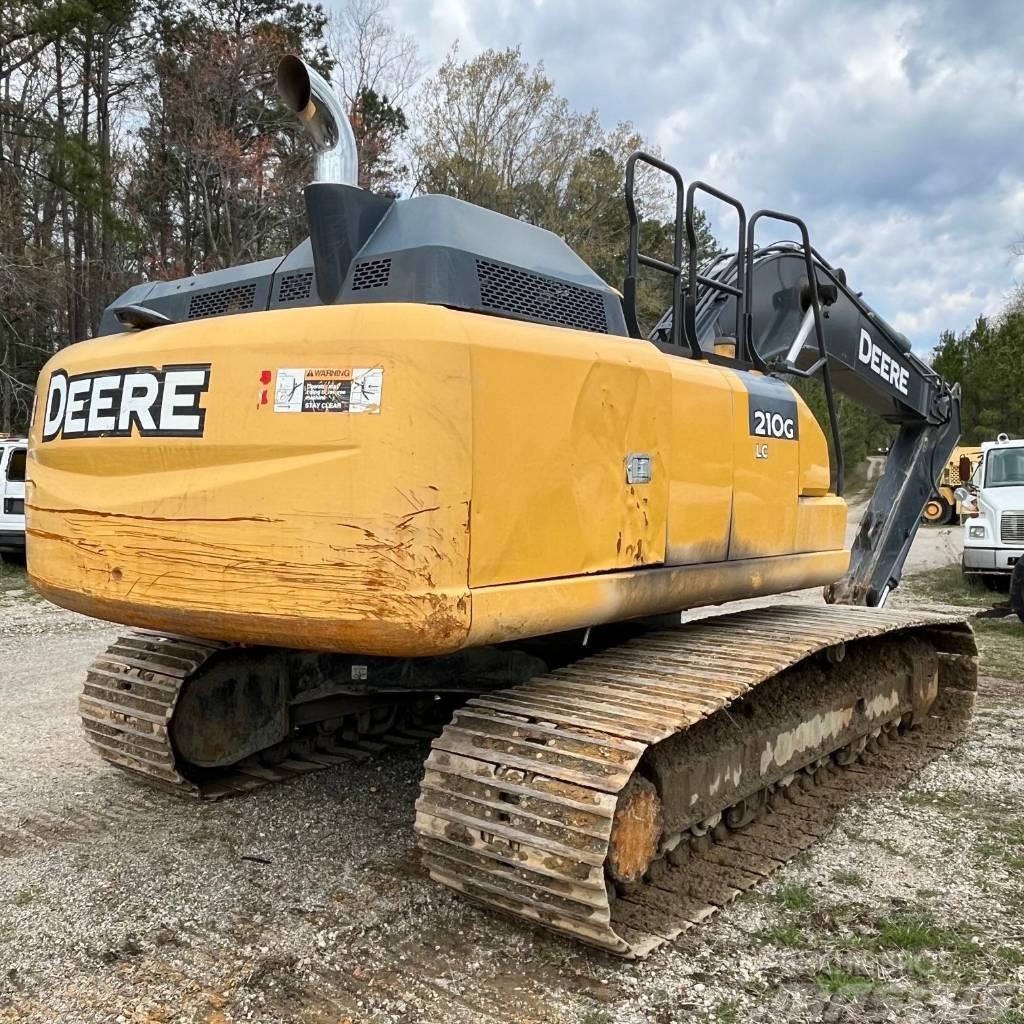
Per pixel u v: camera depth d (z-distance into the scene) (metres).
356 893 3.47
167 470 3.14
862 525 6.96
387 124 26.84
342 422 2.81
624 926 3.11
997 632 9.26
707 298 4.99
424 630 2.74
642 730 2.94
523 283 3.38
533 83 27.09
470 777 3.04
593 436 3.26
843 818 4.30
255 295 3.71
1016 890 3.59
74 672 7.37
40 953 3.04
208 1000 2.78
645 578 3.47
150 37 26.78
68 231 25.41
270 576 2.89
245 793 4.48
